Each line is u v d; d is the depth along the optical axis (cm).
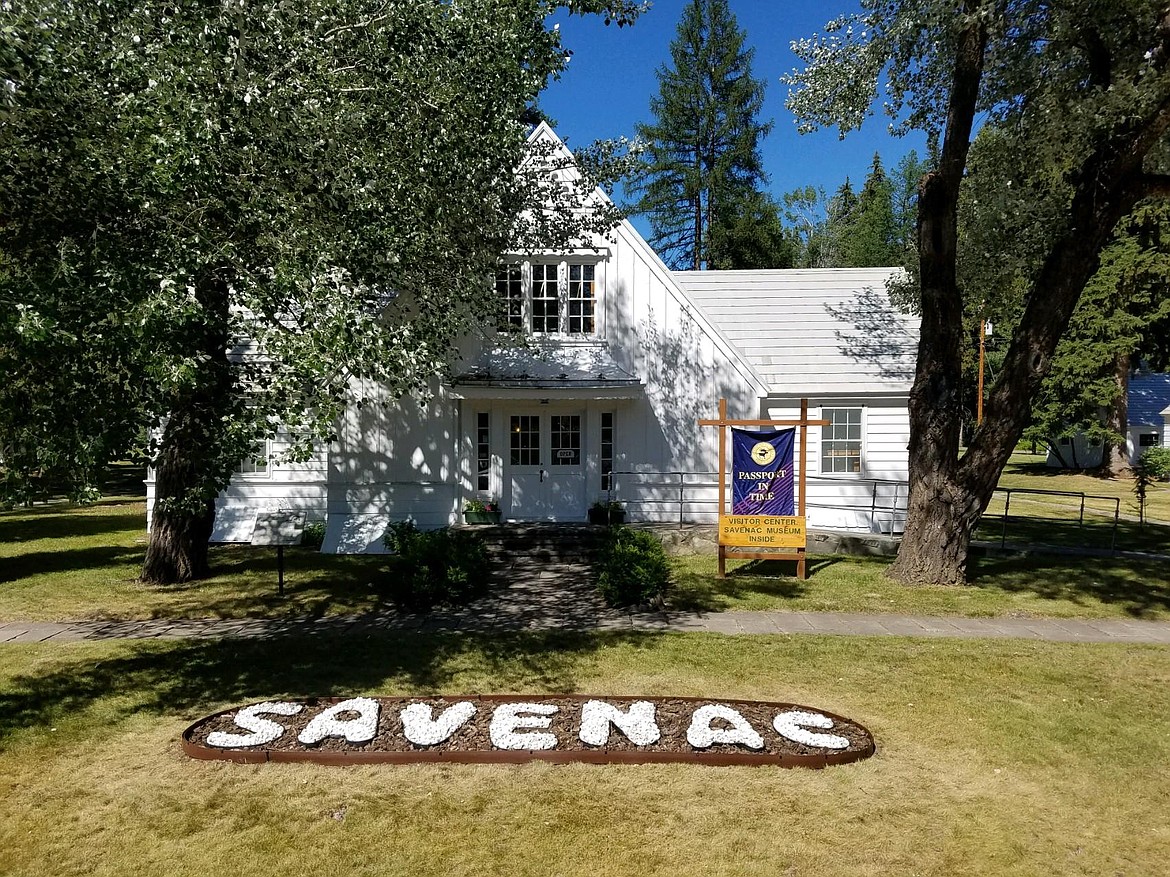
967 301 1645
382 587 1107
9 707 675
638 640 882
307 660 805
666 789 531
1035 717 668
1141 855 466
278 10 676
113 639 886
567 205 1411
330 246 636
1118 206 1075
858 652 848
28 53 546
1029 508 2481
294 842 466
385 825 484
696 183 3669
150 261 582
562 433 1571
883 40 1208
